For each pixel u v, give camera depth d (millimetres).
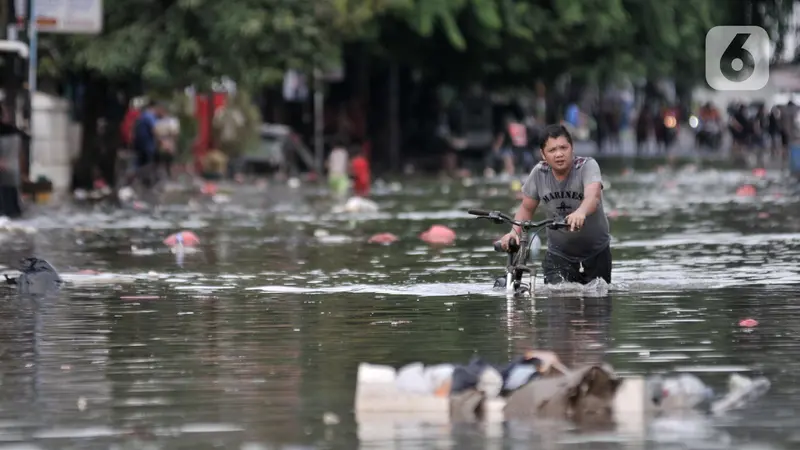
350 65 123250
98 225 53531
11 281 33625
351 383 20734
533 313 27625
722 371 21141
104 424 18297
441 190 81688
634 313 27438
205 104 100562
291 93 112750
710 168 110188
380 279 34094
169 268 37250
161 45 79688
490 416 18500
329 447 16906
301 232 49531
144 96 94375
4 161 57219
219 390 20359
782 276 33750
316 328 26047
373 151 125500
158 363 22578
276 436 17484
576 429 17578
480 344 23906
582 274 31422
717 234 46375
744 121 150000
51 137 81562
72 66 81000
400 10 105938
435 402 18859
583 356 22562
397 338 24719
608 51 127125
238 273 35781
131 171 86500
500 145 109125
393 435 17469
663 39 124938
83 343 24625
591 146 177125
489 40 114312
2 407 19406
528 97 155375
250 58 82750
